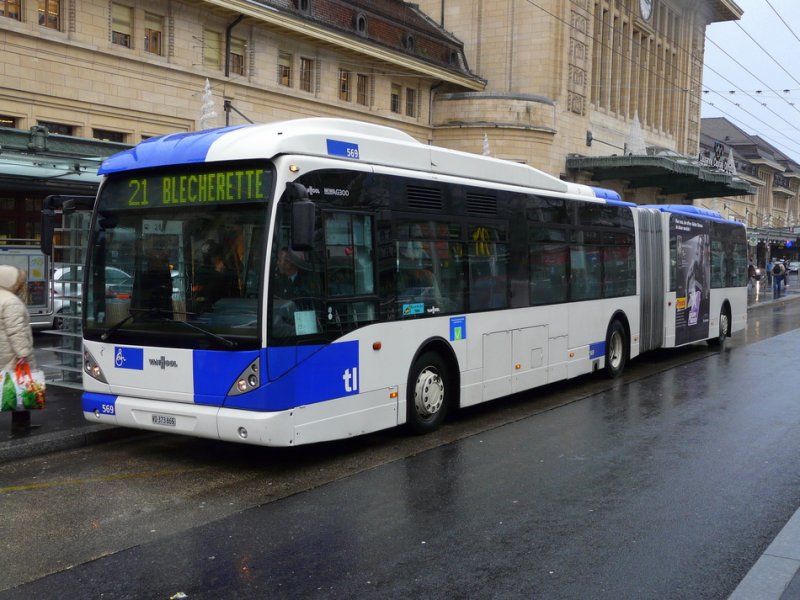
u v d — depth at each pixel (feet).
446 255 30.89
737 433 30.71
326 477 24.41
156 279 25.27
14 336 27.43
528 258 36.40
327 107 99.25
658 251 51.44
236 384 23.50
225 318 23.89
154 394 25.09
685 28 176.04
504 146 115.03
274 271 23.48
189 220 24.80
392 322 27.96
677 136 175.01
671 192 160.04
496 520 20.30
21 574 16.83
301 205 22.52
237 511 21.04
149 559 17.65
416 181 29.37
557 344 38.83
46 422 29.78
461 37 126.93
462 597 15.66
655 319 50.85
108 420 26.12
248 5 84.33
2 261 59.98
